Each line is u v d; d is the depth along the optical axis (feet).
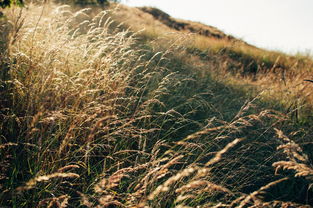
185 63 19.36
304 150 11.75
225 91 18.06
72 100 9.34
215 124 12.87
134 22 33.42
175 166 9.64
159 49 18.43
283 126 12.47
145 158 8.50
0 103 7.87
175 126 12.09
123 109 11.12
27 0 15.26
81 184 7.22
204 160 10.34
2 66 8.29
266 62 39.29
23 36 9.50
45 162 6.68
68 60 10.32
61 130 8.02
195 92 15.31
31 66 8.50
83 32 18.06
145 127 10.71
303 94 14.94
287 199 9.81
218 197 8.99
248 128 13.24
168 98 13.62
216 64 22.86
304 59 41.57
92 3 36.70
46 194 6.56
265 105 15.93
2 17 13.82
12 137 7.56
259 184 10.18
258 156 11.36
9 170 6.98
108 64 10.49
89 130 8.52
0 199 5.50
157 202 6.95
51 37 10.43
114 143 9.24
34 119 6.40
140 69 15.52
